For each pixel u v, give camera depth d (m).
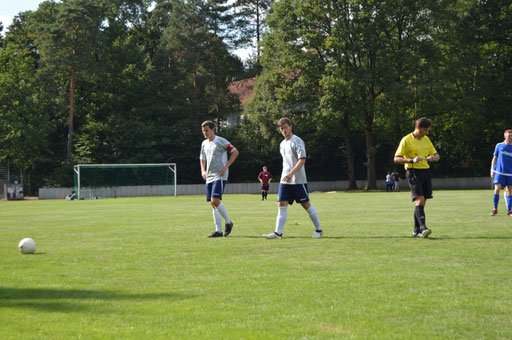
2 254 8.76
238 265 7.32
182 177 67.06
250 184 66.44
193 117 67.44
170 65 68.00
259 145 69.50
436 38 55.50
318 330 4.18
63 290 5.72
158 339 3.98
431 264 7.19
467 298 5.20
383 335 4.04
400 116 53.44
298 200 10.60
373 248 8.88
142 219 17.62
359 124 60.84
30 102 60.81
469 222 13.66
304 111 57.06
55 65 58.75
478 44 58.41
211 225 14.63
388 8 52.00
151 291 5.65
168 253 8.67
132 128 63.72
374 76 52.59
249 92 86.00
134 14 78.62
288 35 55.41
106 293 5.55
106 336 4.05
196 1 67.81
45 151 66.25
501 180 16.08
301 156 10.50
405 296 5.31
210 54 67.19
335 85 51.72
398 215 17.20
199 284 6.00
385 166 71.19
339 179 72.44
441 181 64.69
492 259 7.59
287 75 61.41
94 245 9.98
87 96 68.25
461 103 54.91
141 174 64.06
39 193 59.34
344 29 52.72
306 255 8.20
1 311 4.82
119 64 69.62
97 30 61.22
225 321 4.46
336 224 13.80
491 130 62.66
